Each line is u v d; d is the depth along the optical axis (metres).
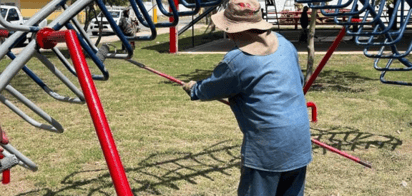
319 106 7.95
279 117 2.65
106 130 1.92
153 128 6.62
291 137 2.67
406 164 5.07
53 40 2.29
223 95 2.81
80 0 2.55
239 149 5.61
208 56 15.59
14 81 10.78
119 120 7.12
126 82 10.59
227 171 4.88
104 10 2.67
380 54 5.16
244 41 2.74
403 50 15.92
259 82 2.67
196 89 3.00
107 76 2.93
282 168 2.69
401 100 8.34
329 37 21.55
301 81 2.96
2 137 3.01
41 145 5.86
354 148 5.66
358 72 11.62
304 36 19.53
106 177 4.75
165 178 4.70
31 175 4.80
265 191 2.75
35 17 2.55
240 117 2.81
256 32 2.73
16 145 5.84
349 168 4.96
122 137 6.13
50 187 4.51
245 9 2.69
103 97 8.91
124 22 15.87
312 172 4.84
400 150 5.56
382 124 6.75
